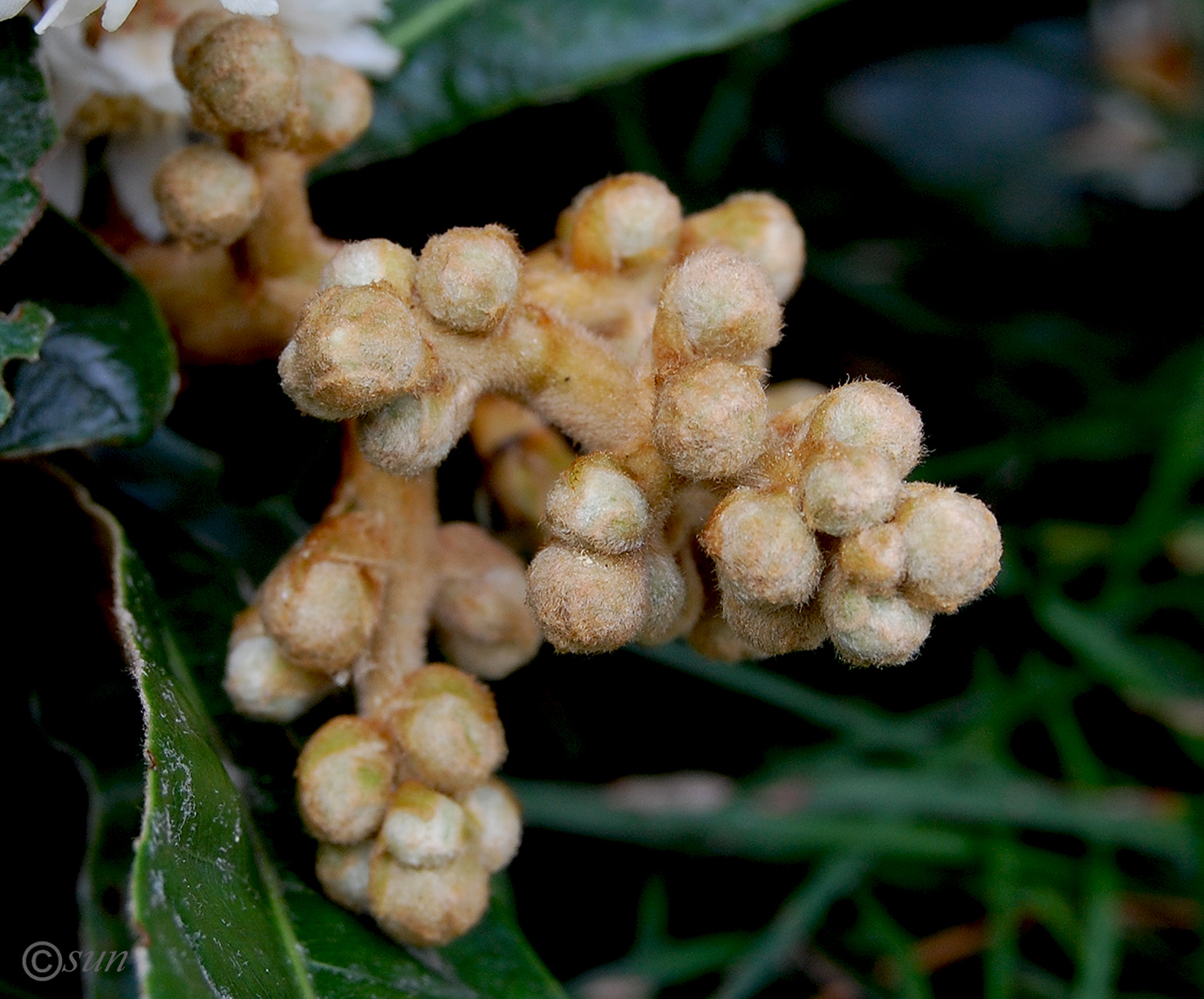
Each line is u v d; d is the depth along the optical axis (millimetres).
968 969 314
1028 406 371
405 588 240
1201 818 304
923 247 391
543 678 325
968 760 308
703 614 235
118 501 258
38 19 239
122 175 257
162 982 212
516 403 235
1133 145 442
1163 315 402
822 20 398
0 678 253
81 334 245
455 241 226
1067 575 337
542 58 274
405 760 235
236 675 240
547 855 321
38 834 260
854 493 215
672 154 370
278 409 264
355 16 253
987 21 421
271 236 250
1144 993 307
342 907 240
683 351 227
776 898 322
